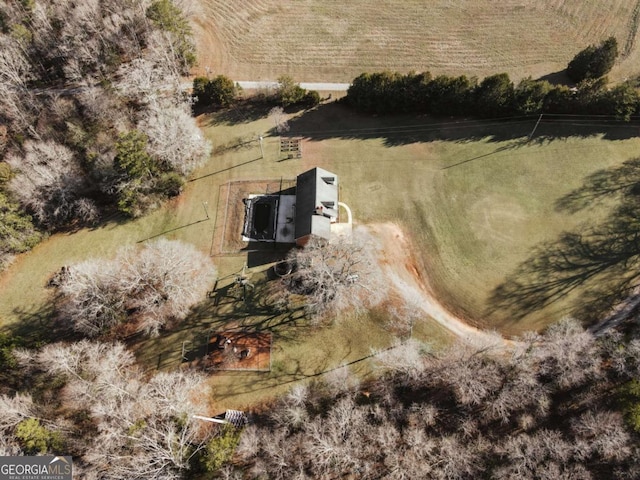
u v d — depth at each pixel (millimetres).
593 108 58750
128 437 35406
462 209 54531
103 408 36438
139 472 35031
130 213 55500
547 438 37812
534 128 59750
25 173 52781
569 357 40562
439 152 59250
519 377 40375
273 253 52312
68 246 54688
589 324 46406
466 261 50969
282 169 59031
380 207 55281
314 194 51375
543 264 50219
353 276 46094
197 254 52469
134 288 46969
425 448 37688
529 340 43031
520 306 47906
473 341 43688
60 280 51344
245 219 54969
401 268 50875
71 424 39219
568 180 55656
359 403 41500
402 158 59062
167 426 37344
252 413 43188
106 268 46938
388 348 45875
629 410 37625
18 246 52781
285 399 41719
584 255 50375
